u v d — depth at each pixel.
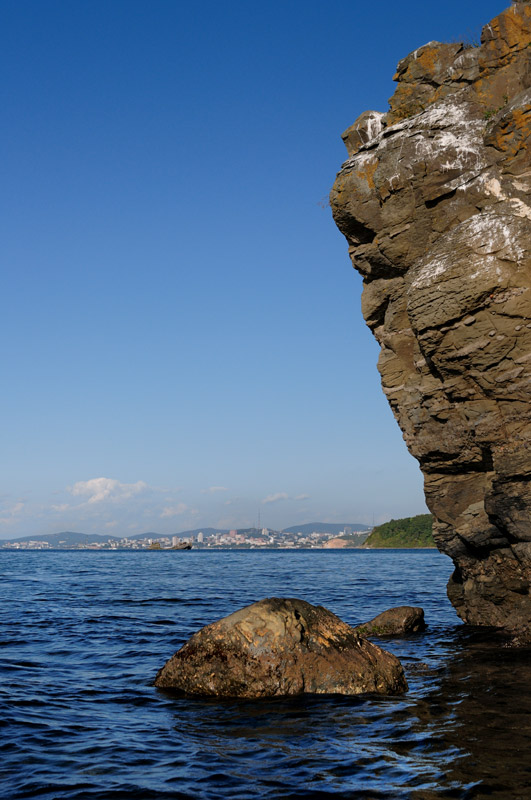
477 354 14.18
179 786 6.79
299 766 7.34
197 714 9.54
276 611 11.26
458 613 19.06
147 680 11.80
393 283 17.39
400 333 17.44
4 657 13.69
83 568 59.22
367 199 16.72
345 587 33.41
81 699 10.40
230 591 30.38
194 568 59.81
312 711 9.56
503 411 14.49
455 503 16.83
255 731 8.67
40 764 7.43
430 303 14.38
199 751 7.88
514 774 6.91
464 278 13.88
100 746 8.08
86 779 6.97
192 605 23.72
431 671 12.41
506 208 14.23
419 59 17.52
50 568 59.03
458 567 18.66
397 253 16.78
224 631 11.04
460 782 6.73
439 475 17.17
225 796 6.52
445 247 14.66
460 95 16.25
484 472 16.33
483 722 8.83
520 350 13.82
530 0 15.74
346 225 17.44
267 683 10.52
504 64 15.86
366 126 18.64
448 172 15.61
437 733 8.39
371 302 18.12
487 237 13.90
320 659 10.86
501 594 16.80
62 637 16.39
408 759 7.46
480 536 15.99
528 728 8.52
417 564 69.31
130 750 7.93
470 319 14.02
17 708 9.73
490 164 15.13
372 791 6.58
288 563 75.31
